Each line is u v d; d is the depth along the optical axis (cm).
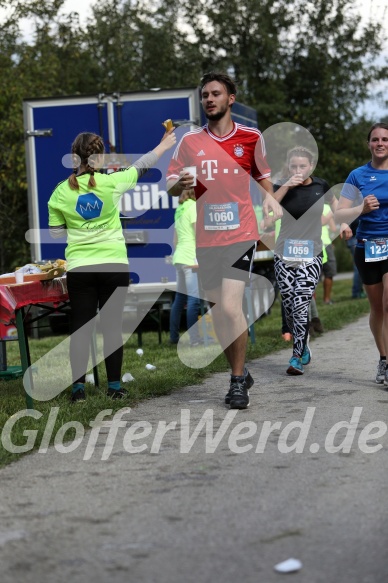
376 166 1645
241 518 898
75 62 5272
